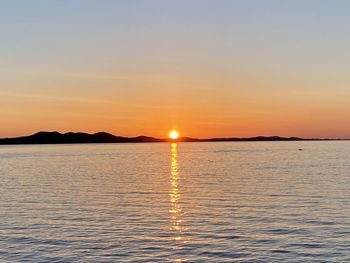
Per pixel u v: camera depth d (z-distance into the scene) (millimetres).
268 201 52969
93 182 79188
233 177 86188
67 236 35812
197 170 107500
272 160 148875
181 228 38625
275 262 29031
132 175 94500
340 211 45219
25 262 29219
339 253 30562
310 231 36656
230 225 39531
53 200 55688
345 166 113062
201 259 29844
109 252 31359
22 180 83250
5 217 43844
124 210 47906
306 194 58406
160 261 29453
